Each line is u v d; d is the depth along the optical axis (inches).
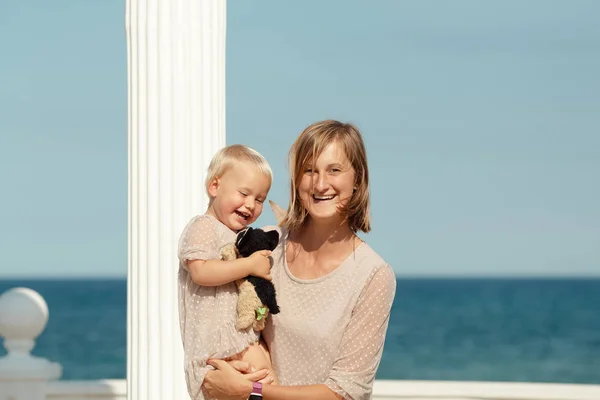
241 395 145.4
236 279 148.3
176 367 186.5
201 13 191.5
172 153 189.2
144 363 187.2
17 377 261.3
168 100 189.2
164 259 187.9
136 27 191.5
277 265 158.2
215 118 192.9
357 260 152.6
